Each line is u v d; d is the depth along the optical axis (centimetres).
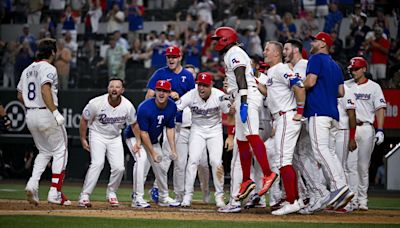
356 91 4391
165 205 4303
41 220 3077
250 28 7506
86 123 4019
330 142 3931
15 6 9044
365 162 4350
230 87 3694
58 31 8562
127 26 8512
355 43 6956
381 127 4416
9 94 7200
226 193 5850
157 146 4194
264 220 3334
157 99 3972
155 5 8888
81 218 3200
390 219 3534
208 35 7600
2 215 3266
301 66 3866
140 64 7706
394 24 7194
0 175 7319
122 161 4034
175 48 4397
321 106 3606
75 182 6794
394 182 6112
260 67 4256
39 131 3856
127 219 3212
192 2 8606
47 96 3784
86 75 7531
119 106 3950
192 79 4450
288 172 3594
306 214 3719
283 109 3606
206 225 3044
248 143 3700
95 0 8612
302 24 7444
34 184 3838
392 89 6281
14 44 8044
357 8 7106
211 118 4184
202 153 4231
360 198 4312
